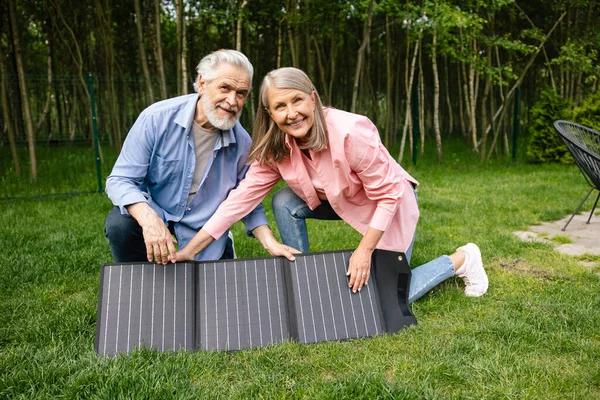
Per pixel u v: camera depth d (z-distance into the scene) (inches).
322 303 92.9
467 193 245.8
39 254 145.9
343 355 85.0
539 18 545.0
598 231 174.1
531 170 336.5
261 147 96.9
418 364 81.3
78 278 127.9
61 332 94.5
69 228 178.2
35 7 467.2
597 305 105.1
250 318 90.7
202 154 103.3
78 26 491.5
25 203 232.5
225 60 94.1
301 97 88.0
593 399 71.6
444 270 108.1
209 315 90.0
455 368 79.3
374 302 95.0
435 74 374.9
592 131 186.5
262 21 429.1
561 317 98.4
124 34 572.4
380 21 508.7
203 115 100.0
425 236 163.8
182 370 79.0
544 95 374.9
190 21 496.4
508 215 195.2
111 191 95.1
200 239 97.5
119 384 74.1
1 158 353.4
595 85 527.2
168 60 629.9
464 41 384.5
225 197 106.7
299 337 89.4
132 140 99.2
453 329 94.6
